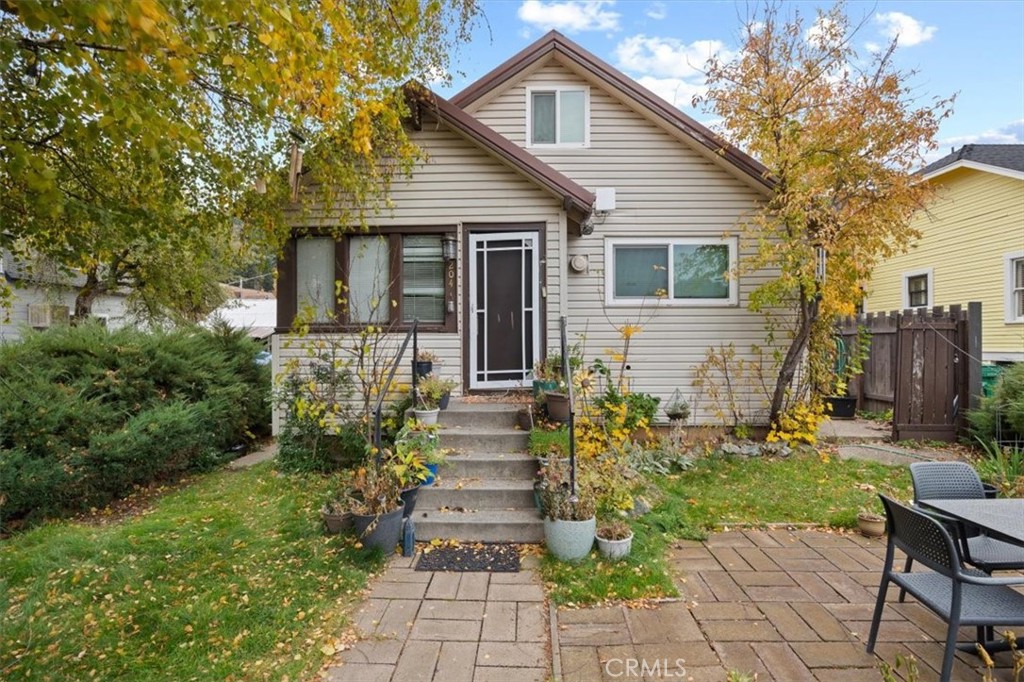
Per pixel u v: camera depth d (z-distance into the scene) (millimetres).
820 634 3162
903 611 3412
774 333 7672
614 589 3662
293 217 7016
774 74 6602
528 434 5691
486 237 7027
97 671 2840
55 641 3117
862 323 9336
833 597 3609
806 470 6324
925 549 2666
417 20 5398
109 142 4625
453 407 6246
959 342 7285
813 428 6852
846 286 6617
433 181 6992
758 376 7578
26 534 4828
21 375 6141
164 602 3525
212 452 7617
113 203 4934
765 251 6648
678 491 5695
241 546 4410
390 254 7055
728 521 4980
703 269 7832
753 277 7703
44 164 3502
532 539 4566
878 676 2779
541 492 4609
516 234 7004
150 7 2492
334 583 3779
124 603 3518
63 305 12211
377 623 3340
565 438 5379
